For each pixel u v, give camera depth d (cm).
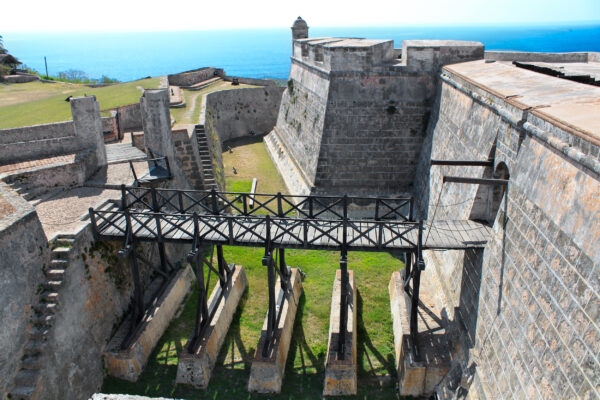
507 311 984
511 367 922
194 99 3453
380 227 1184
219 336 1395
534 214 946
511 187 1077
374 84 2052
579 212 796
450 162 1242
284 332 1348
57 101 3039
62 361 1113
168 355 1344
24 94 3500
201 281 1269
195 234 1241
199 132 2512
